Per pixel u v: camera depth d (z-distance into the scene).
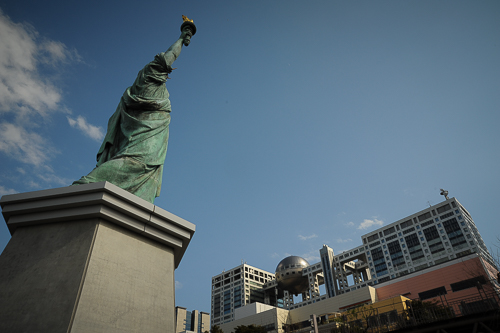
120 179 22.88
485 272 64.19
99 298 16.36
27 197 18.66
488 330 24.58
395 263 141.12
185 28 30.77
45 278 16.53
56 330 14.78
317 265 157.75
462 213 132.75
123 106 26.47
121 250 18.67
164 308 18.86
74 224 18.50
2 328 15.04
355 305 77.88
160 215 20.52
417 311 40.06
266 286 178.88
